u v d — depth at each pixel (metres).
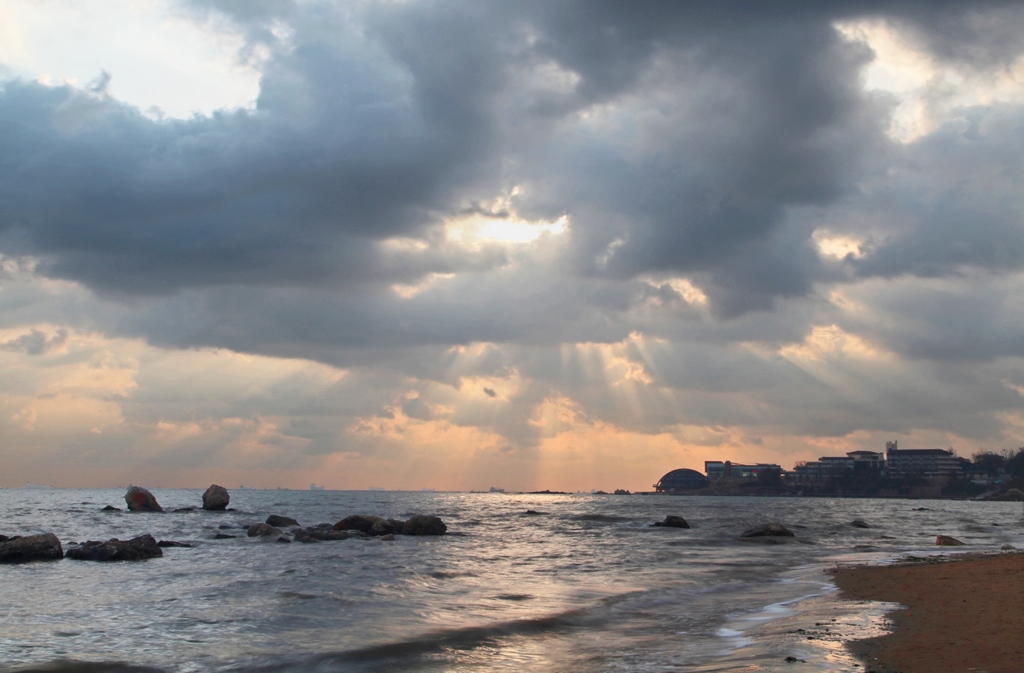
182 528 50.72
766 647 12.93
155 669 12.13
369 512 87.38
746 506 153.00
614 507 135.75
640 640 14.59
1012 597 18.28
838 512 112.12
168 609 17.78
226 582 22.61
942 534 54.97
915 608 17.16
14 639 14.30
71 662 12.45
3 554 27.47
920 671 10.90
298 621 16.36
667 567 28.83
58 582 22.53
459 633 15.05
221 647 13.74
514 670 12.23
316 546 35.94
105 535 44.28
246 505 109.06
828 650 12.52
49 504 103.62
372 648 13.68
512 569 27.61
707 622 16.55
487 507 123.00
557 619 16.89
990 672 10.72
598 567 28.69
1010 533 58.19
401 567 27.36
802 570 27.42
